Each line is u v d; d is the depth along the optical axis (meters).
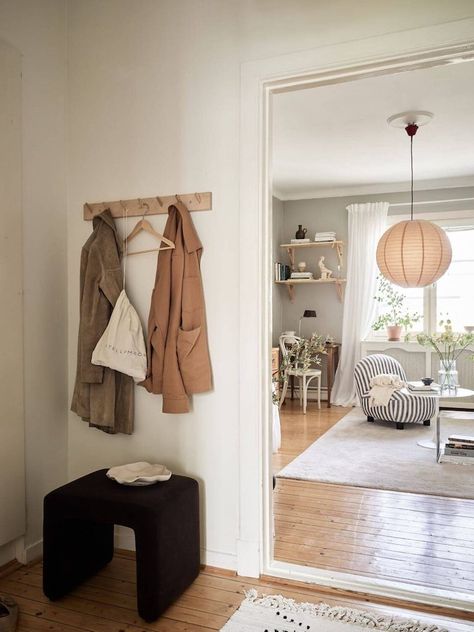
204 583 2.35
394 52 2.17
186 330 2.46
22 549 2.53
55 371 2.72
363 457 4.36
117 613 2.12
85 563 2.37
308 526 3.00
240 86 2.43
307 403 6.86
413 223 4.59
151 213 2.61
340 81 2.37
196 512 2.37
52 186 2.70
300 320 7.12
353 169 5.95
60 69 2.76
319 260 7.04
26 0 2.52
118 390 2.64
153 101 2.62
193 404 2.54
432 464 4.16
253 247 2.39
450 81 3.67
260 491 2.40
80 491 2.21
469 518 3.12
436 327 6.63
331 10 2.27
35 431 2.59
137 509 2.06
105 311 2.60
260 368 2.40
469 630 1.99
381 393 5.36
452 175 6.25
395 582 2.36
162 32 2.61
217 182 2.49
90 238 2.65
